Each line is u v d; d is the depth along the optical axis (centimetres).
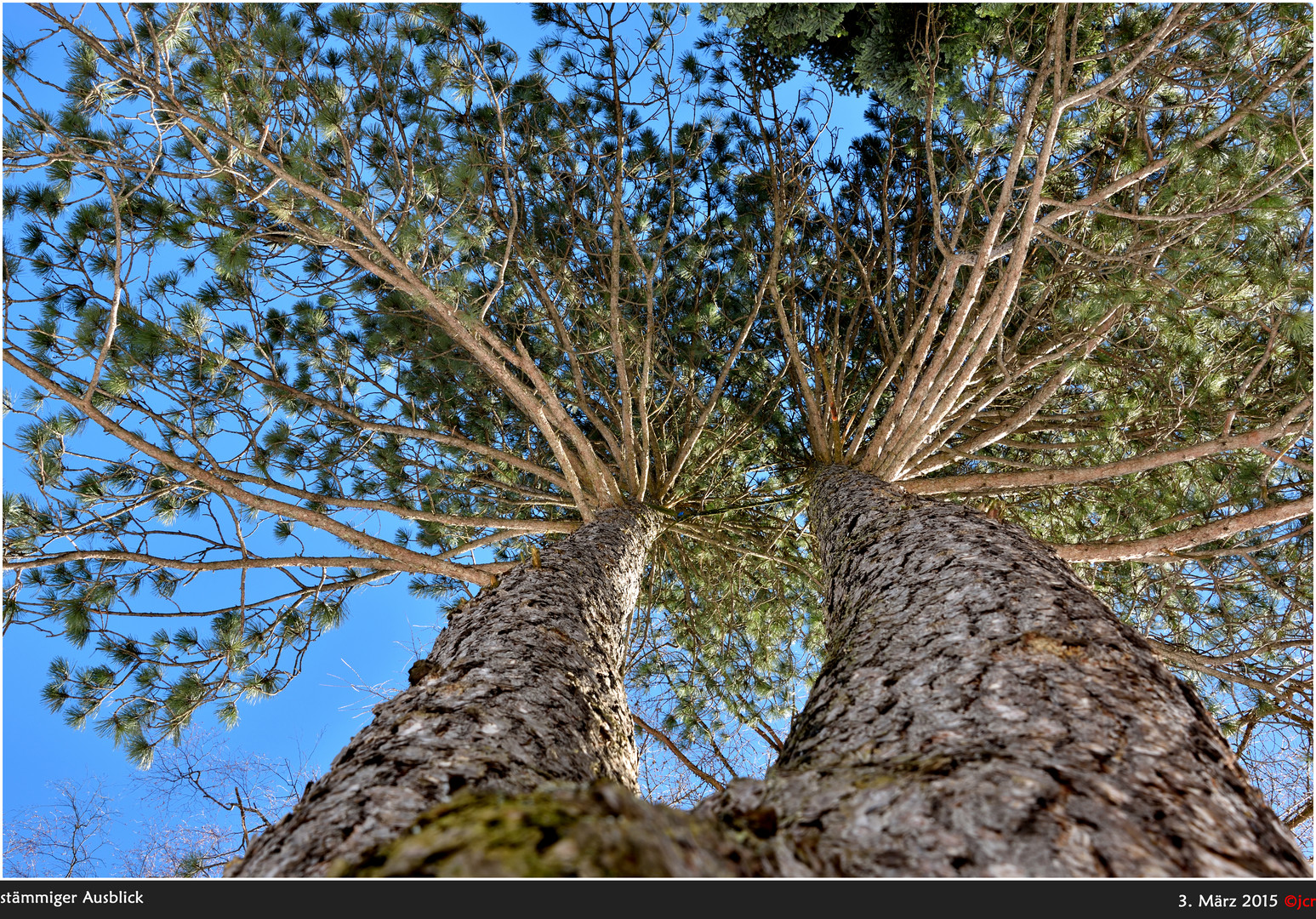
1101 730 141
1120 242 400
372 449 551
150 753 419
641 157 557
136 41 305
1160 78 388
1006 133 438
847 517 363
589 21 475
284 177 322
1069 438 635
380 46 398
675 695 677
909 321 604
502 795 117
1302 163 349
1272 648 459
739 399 675
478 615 271
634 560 412
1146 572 544
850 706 174
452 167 356
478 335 421
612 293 481
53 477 388
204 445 402
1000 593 201
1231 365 442
